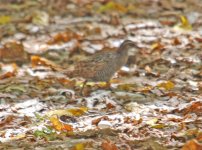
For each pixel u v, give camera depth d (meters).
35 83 16.12
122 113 13.88
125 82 16.02
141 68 17.22
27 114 14.08
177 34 20.47
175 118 13.30
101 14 22.94
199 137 12.06
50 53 19.03
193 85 15.56
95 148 11.89
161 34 20.55
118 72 16.78
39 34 21.03
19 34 21.00
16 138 12.63
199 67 16.98
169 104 14.39
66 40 20.14
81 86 15.86
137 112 13.90
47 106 14.55
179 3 23.78
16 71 17.28
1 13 23.33
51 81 16.16
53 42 20.02
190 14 22.11
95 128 13.00
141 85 15.69
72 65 17.92
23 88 15.66
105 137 12.46
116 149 11.66
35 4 24.08
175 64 17.31
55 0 24.31
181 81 15.91
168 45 19.30
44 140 12.49
